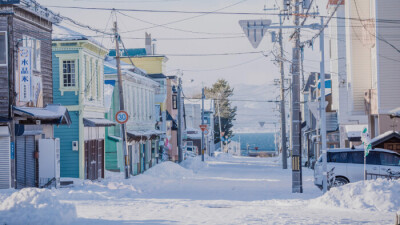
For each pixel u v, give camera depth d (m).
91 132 49.16
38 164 37.50
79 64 45.97
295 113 35.62
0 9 33.69
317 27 31.44
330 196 24.19
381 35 43.59
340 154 34.72
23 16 35.41
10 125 33.44
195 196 32.66
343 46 61.47
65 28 46.97
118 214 20.77
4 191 29.59
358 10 48.78
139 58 92.38
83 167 46.19
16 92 33.97
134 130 64.25
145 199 30.12
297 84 35.56
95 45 48.50
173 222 18.16
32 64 36.53
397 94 43.47
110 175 54.56
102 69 53.03
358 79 49.56
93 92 49.72
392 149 41.41
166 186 41.69
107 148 57.22
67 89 46.06
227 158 122.38
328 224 17.20
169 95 95.19
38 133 37.69
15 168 33.72
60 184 39.88
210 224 17.59
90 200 28.70
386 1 43.38
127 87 61.06
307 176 55.81
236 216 20.16
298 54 35.47
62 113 37.75
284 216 19.92
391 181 24.12
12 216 16.91
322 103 32.56
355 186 24.20
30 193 18.20
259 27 27.02
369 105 47.03
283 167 72.88
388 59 43.59
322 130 32.38
